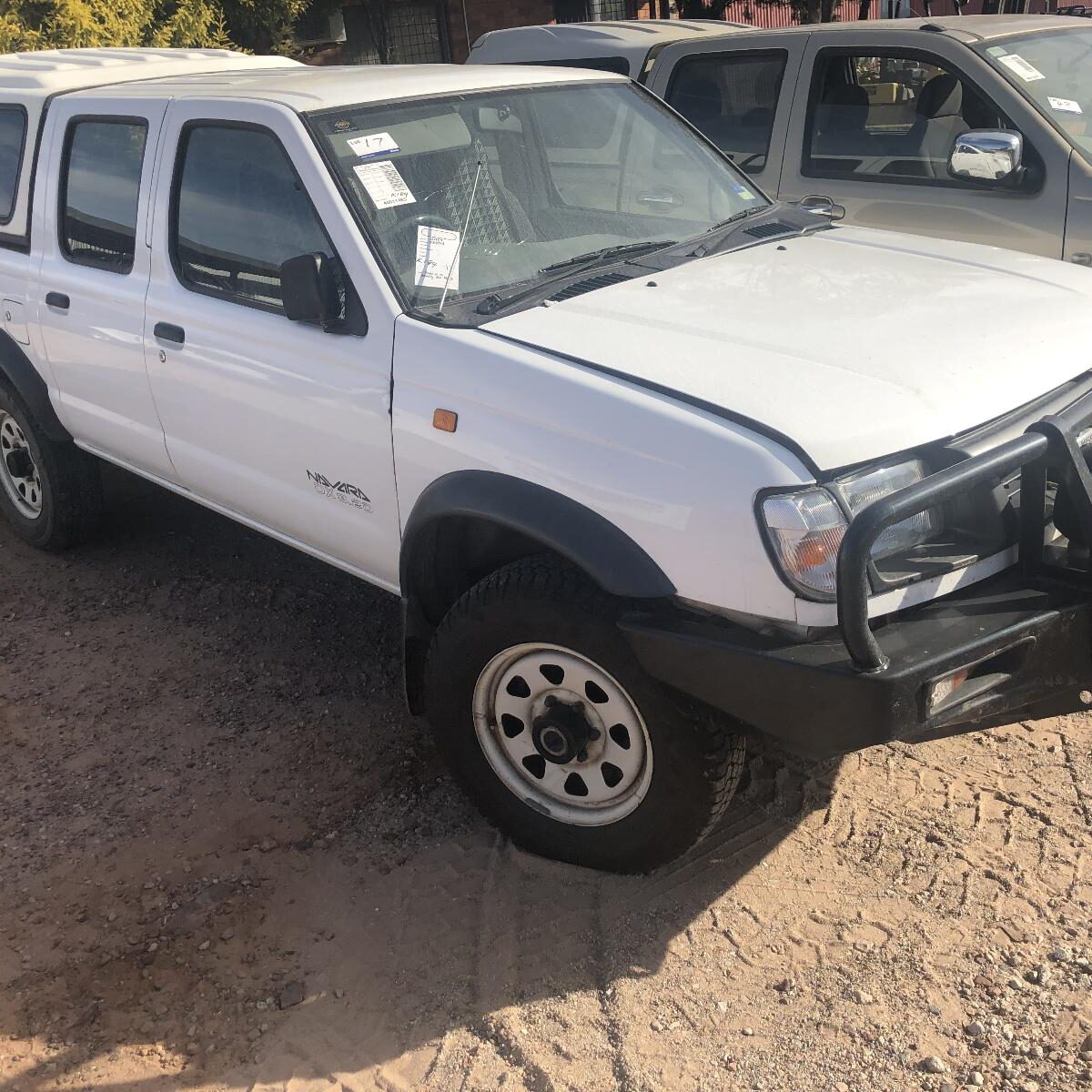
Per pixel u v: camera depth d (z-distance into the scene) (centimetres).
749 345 290
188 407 401
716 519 255
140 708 412
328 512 362
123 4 991
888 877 305
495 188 362
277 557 530
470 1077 258
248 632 462
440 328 312
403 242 334
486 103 381
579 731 298
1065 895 293
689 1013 270
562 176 386
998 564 273
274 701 413
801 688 248
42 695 423
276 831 344
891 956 280
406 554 322
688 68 646
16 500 547
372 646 448
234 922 308
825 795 338
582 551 272
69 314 448
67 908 315
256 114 356
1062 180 500
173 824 349
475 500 293
